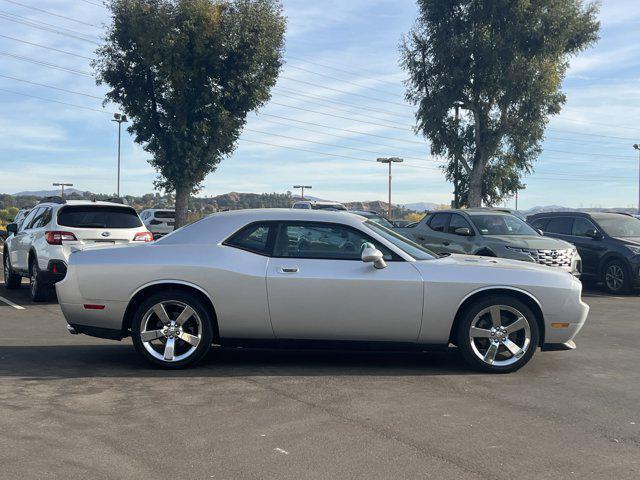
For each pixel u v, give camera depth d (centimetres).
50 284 1151
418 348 661
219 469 406
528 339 656
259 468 408
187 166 3209
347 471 404
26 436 461
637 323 1024
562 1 3441
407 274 647
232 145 3356
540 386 612
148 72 3247
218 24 3155
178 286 659
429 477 397
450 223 1428
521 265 689
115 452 432
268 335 657
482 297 655
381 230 697
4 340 817
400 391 588
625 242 1455
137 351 679
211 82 3247
